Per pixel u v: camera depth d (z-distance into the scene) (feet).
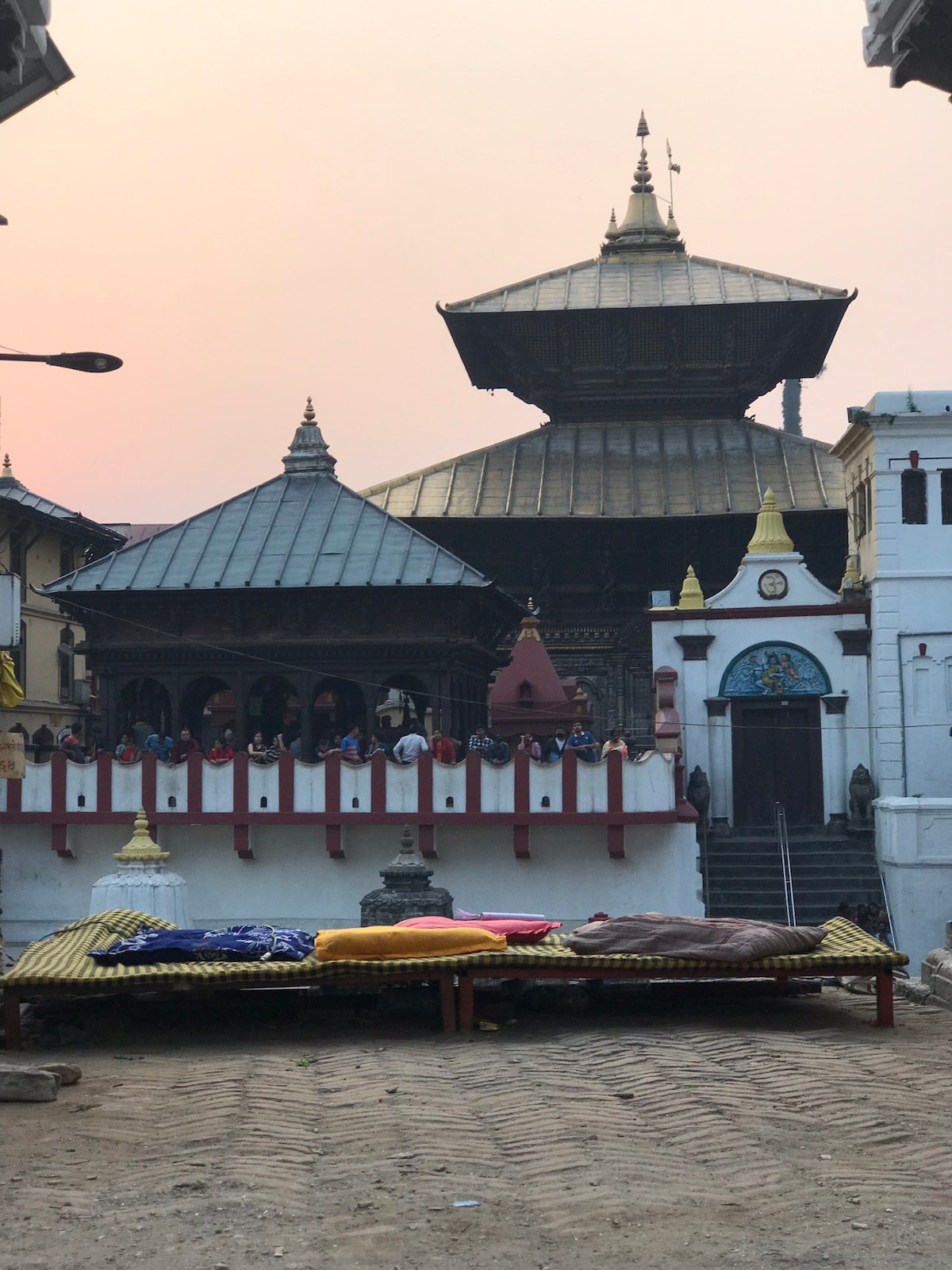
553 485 178.19
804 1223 26.43
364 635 134.72
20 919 122.01
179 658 136.05
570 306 188.85
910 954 122.93
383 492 178.09
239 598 134.62
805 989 53.36
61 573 199.11
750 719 140.77
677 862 118.32
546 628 173.37
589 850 119.03
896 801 125.59
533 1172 29.81
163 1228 26.35
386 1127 33.47
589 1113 34.65
